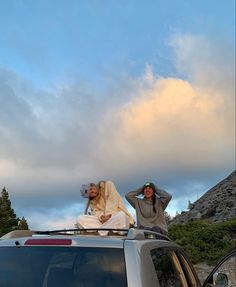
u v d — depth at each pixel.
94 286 3.88
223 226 22.36
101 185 9.04
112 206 8.84
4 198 49.09
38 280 3.99
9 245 4.38
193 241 21.09
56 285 3.94
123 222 7.78
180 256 5.79
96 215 8.91
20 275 4.05
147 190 9.79
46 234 4.87
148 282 3.92
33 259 4.16
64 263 4.08
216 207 36.09
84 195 9.06
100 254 4.07
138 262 3.98
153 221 9.80
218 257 19.78
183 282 5.35
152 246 4.54
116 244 4.14
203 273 17.83
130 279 3.86
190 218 36.66
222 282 6.45
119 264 3.97
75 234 4.94
